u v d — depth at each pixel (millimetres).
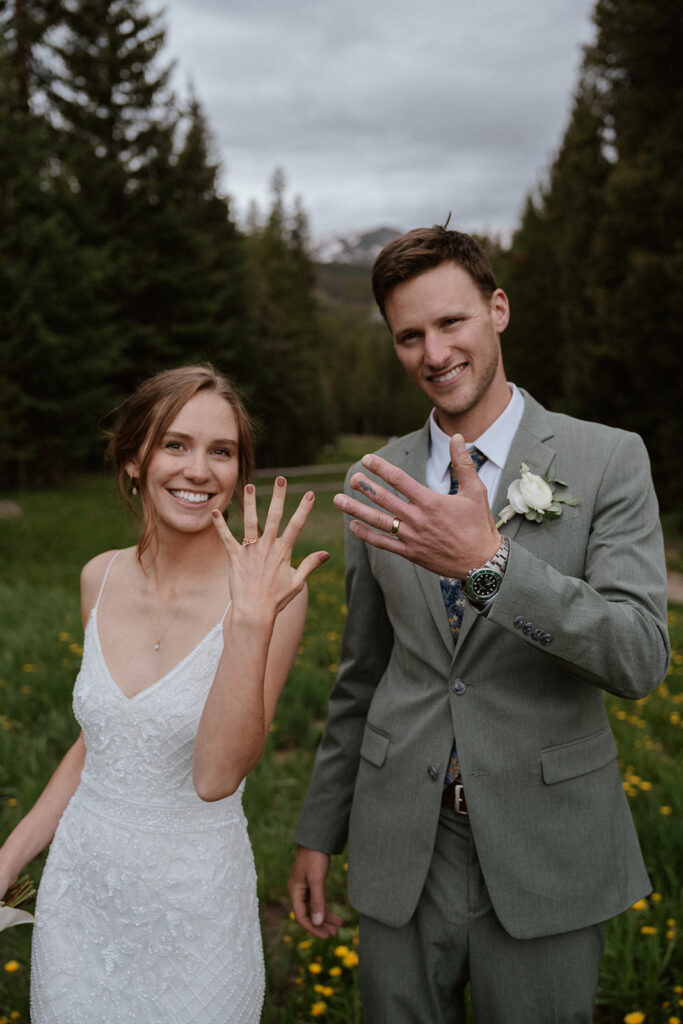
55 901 1583
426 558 1294
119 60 24328
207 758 1319
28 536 12578
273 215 51875
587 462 1575
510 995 1549
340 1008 2193
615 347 17328
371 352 77438
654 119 17391
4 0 22328
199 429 1632
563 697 1550
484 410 1694
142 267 25031
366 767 1749
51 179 21984
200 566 1693
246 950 1581
